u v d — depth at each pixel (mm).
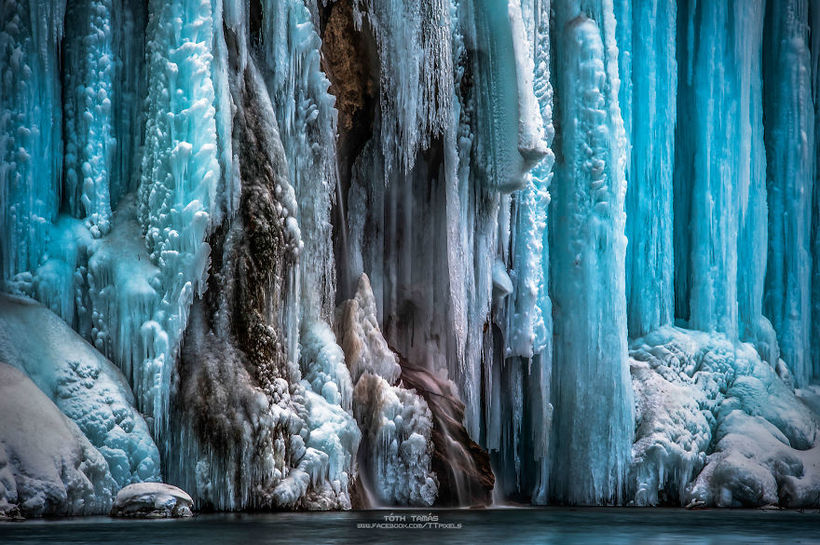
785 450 21594
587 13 21766
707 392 22469
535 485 21203
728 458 21047
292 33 16828
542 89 20531
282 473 14805
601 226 21297
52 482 12555
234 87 15695
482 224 19969
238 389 14633
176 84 15094
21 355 13562
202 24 15172
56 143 14883
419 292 19750
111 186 15344
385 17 18484
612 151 21406
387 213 19641
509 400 21031
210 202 14844
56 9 14758
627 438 21094
